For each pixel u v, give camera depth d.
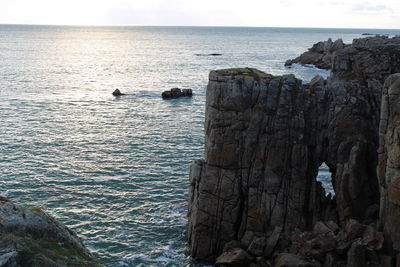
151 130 78.25
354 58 45.91
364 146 38.41
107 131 76.94
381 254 32.28
